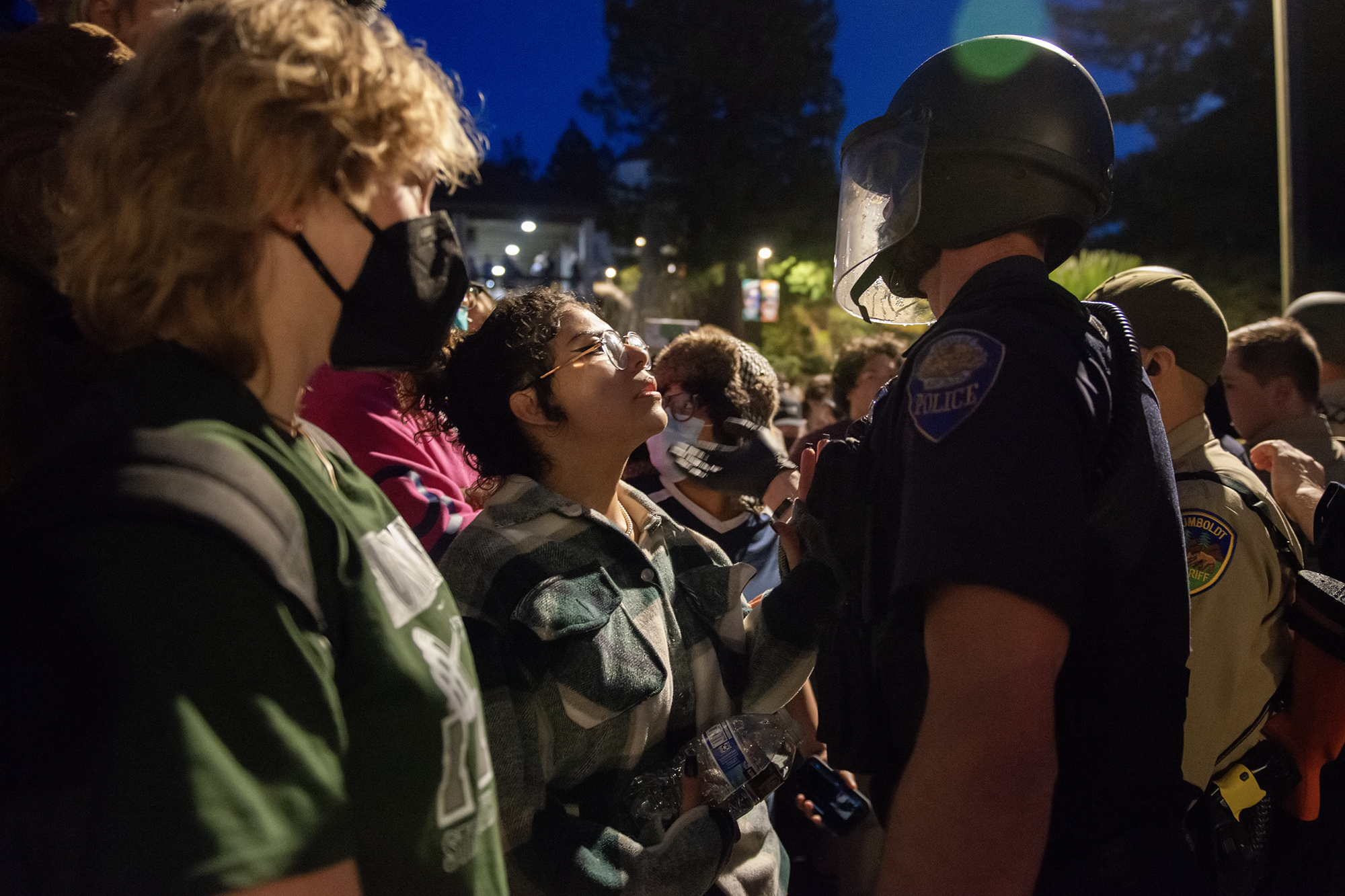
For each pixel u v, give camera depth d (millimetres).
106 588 541
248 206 666
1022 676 820
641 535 1545
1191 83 17203
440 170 824
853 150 1215
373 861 687
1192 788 1054
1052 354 902
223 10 682
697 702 1432
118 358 685
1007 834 797
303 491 681
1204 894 1040
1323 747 1542
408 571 803
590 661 1271
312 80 667
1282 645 1614
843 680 1078
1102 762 955
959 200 1063
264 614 589
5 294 932
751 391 2082
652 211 26000
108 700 524
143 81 671
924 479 890
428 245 772
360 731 682
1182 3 17250
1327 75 6660
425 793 705
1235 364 2566
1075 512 854
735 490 1951
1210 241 16469
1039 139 1048
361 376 1854
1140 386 981
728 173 24531
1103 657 941
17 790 525
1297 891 1576
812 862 1871
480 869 760
